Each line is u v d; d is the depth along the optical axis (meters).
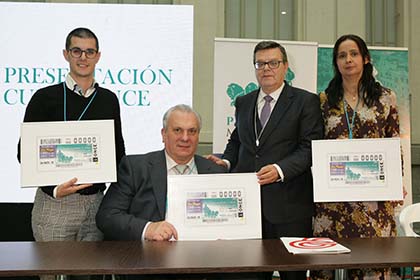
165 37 4.79
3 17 4.60
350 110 2.83
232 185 2.27
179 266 1.62
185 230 2.21
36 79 4.62
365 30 6.50
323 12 6.34
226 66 4.27
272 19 6.57
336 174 2.45
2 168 4.57
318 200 2.43
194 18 6.21
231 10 6.54
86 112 2.94
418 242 2.08
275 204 2.72
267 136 2.77
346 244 2.04
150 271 1.59
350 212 2.78
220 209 2.24
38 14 4.64
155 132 4.74
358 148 2.45
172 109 2.59
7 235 4.31
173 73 4.79
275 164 2.62
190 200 2.24
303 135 2.75
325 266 1.65
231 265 1.64
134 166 2.55
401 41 6.52
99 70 4.68
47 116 2.90
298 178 2.77
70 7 4.68
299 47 4.32
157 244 2.04
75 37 2.92
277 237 2.74
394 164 2.44
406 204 4.34
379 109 2.78
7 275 1.56
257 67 2.85
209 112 6.16
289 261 1.70
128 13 4.75
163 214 2.43
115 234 2.29
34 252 1.86
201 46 6.20
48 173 2.43
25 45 4.62
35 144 2.44
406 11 6.46
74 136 2.46
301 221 2.75
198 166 2.64
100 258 1.75
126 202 2.47
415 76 6.40
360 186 2.44
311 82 4.32
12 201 4.56
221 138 4.26
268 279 2.14
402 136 4.42
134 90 4.73
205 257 1.77
